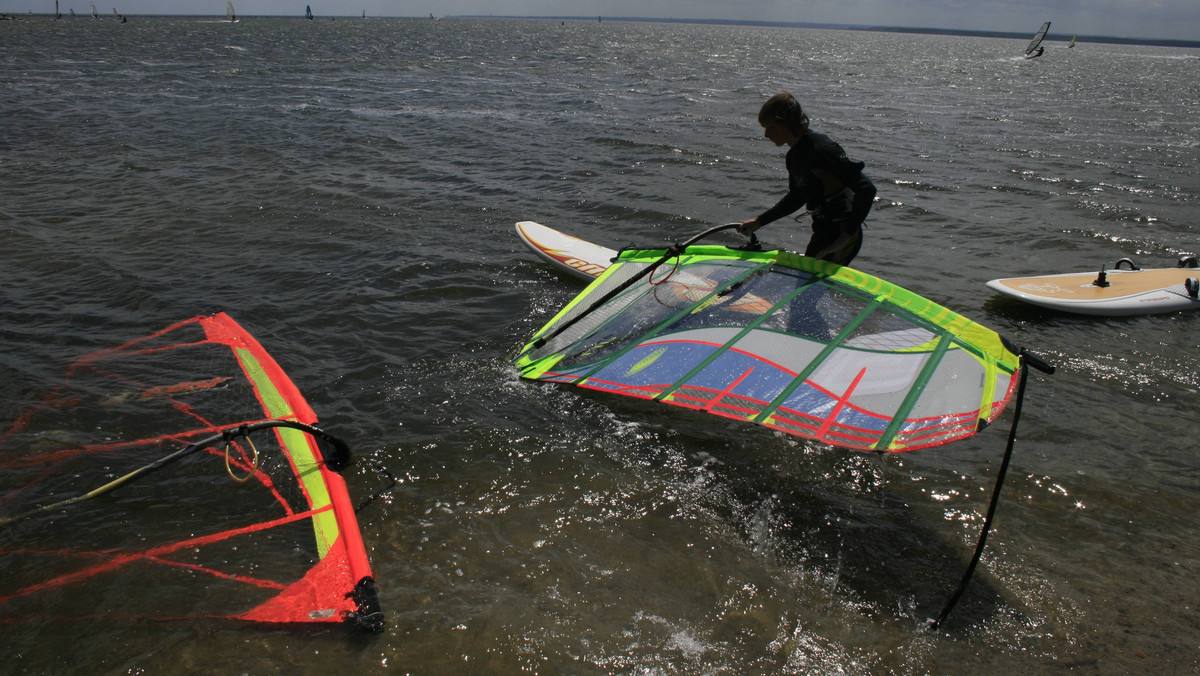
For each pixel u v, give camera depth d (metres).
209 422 4.41
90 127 14.86
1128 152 14.94
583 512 3.68
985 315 6.56
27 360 5.05
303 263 7.14
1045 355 5.71
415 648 2.82
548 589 3.16
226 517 3.58
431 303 6.30
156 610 2.99
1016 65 53.25
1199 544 3.55
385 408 4.59
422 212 9.23
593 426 4.46
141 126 15.17
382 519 3.58
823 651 2.90
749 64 45.03
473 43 65.62
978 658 2.89
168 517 3.58
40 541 3.38
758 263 4.75
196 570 3.22
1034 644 2.96
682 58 49.97
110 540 3.40
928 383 3.57
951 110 21.83
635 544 3.47
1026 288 6.73
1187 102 26.67
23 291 6.22
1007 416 4.73
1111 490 3.96
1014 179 12.10
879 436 3.43
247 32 78.31
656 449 4.25
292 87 23.84
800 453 4.25
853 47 92.88
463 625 2.94
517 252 7.73
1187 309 6.69
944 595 3.23
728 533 3.58
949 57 64.62
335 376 5.00
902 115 20.36
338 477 3.85
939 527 3.67
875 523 3.69
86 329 5.58
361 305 6.16
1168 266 8.06
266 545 3.38
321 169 11.56
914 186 11.52
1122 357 5.71
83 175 10.63
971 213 10.00
